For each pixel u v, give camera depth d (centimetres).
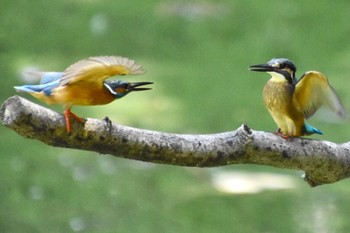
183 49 1797
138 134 624
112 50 1772
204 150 639
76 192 1252
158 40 1833
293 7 2022
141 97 1559
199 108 1532
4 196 1226
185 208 1223
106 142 618
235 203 1241
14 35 1811
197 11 1970
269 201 1253
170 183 1298
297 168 684
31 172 1305
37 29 1856
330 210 1232
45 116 602
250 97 1584
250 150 657
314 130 729
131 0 2016
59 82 615
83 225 1161
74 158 1364
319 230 1180
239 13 1972
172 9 1972
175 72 1686
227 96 1587
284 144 668
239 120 1487
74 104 623
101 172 1321
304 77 699
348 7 2020
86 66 577
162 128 1441
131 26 1881
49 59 1702
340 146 693
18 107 593
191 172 1339
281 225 1183
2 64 1639
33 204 1208
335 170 690
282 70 720
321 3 2052
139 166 1351
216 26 1906
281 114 719
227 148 648
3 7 1953
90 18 1925
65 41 1797
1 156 1352
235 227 1178
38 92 622
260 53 1786
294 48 1814
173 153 633
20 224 1151
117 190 1257
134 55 1755
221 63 1731
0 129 1452
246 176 1330
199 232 1161
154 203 1237
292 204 1238
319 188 1295
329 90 700
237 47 1814
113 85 625
